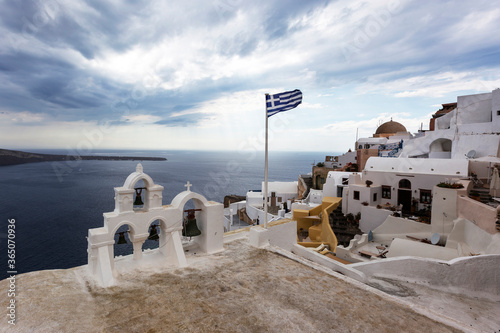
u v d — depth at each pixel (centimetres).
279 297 725
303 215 2891
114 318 592
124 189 839
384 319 643
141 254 898
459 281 1177
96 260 793
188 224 1023
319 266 955
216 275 848
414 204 2569
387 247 2227
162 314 619
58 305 611
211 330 569
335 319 632
